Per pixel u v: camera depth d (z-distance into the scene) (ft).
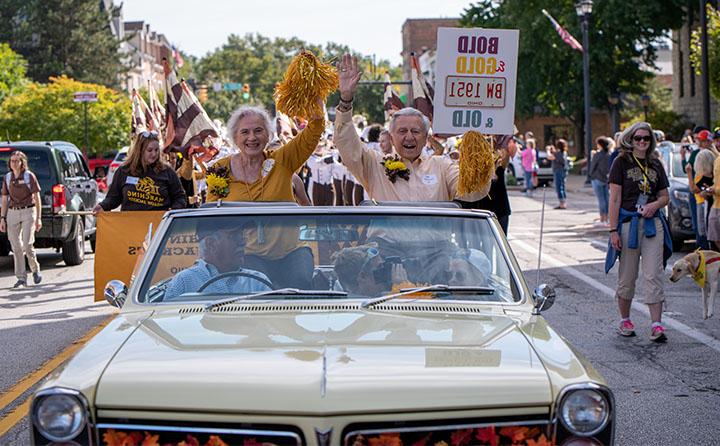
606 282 43.88
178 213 17.85
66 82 153.17
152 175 32.68
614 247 30.76
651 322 31.81
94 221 59.52
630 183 30.45
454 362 13.16
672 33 181.06
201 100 175.01
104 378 12.86
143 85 317.83
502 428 12.56
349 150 22.53
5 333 33.91
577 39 159.63
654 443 20.29
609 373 26.53
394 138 23.02
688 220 53.11
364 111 301.63
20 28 241.55
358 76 22.25
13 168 45.75
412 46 352.90
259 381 12.55
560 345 14.24
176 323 15.08
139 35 325.62
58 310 38.86
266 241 17.46
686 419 22.04
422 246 17.35
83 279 48.52
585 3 121.90
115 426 12.53
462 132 25.30
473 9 175.52
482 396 12.53
